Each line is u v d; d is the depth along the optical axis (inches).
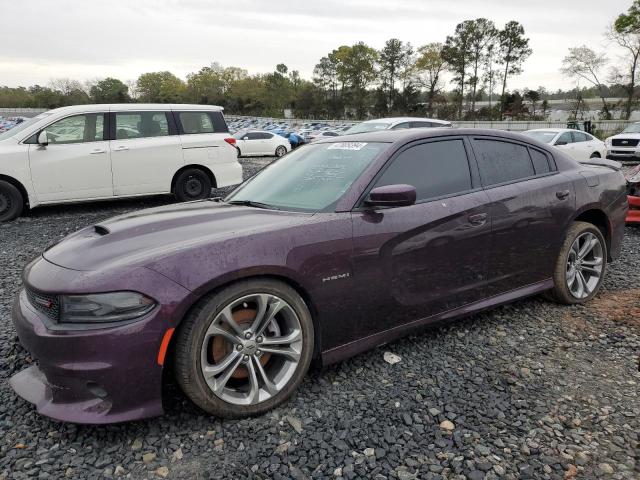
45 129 316.5
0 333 141.6
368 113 3449.8
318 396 108.7
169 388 110.9
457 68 2940.5
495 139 145.7
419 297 122.8
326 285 107.0
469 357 126.5
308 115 3619.6
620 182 172.7
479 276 134.6
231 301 96.1
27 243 256.1
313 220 108.8
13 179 309.4
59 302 89.9
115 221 120.6
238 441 93.5
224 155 373.7
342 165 128.1
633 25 1753.2
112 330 87.0
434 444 92.5
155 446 92.0
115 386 88.1
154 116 350.6
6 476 84.2
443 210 125.0
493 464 87.0
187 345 92.4
